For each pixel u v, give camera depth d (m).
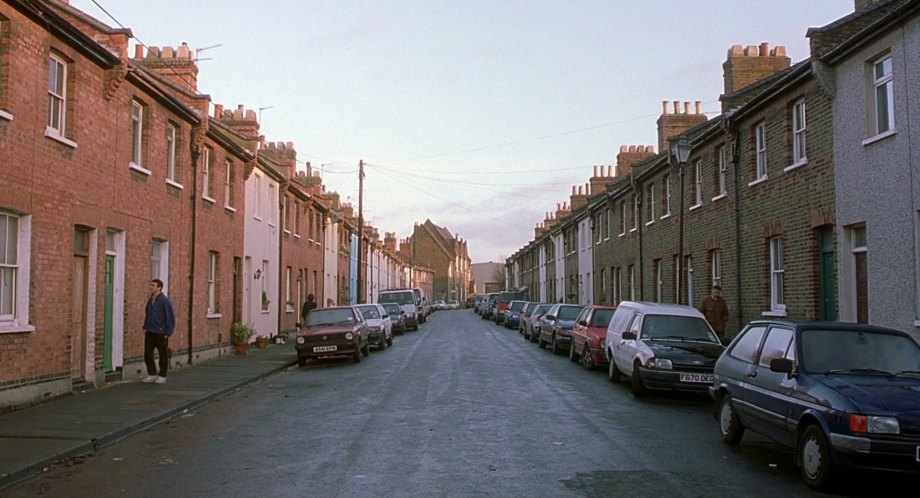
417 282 104.75
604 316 19.67
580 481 7.54
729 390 9.56
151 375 15.70
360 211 41.59
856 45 13.41
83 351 14.41
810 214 15.47
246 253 25.70
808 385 7.70
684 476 7.79
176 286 19.02
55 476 7.88
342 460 8.55
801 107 16.34
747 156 18.98
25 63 11.93
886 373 7.95
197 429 10.76
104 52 14.06
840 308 14.23
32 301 12.14
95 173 14.39
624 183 32.94
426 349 26.73
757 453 9.05
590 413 12.08
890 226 12.62
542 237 57.59
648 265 28.59
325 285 41.00
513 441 9.67
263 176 28.02
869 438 6.83
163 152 18.11
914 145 11.96
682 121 29.33
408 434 10.17
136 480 7.68
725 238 20.56
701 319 15.16
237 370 18.73
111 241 15.69
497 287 117.69
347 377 17.73
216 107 28.16
